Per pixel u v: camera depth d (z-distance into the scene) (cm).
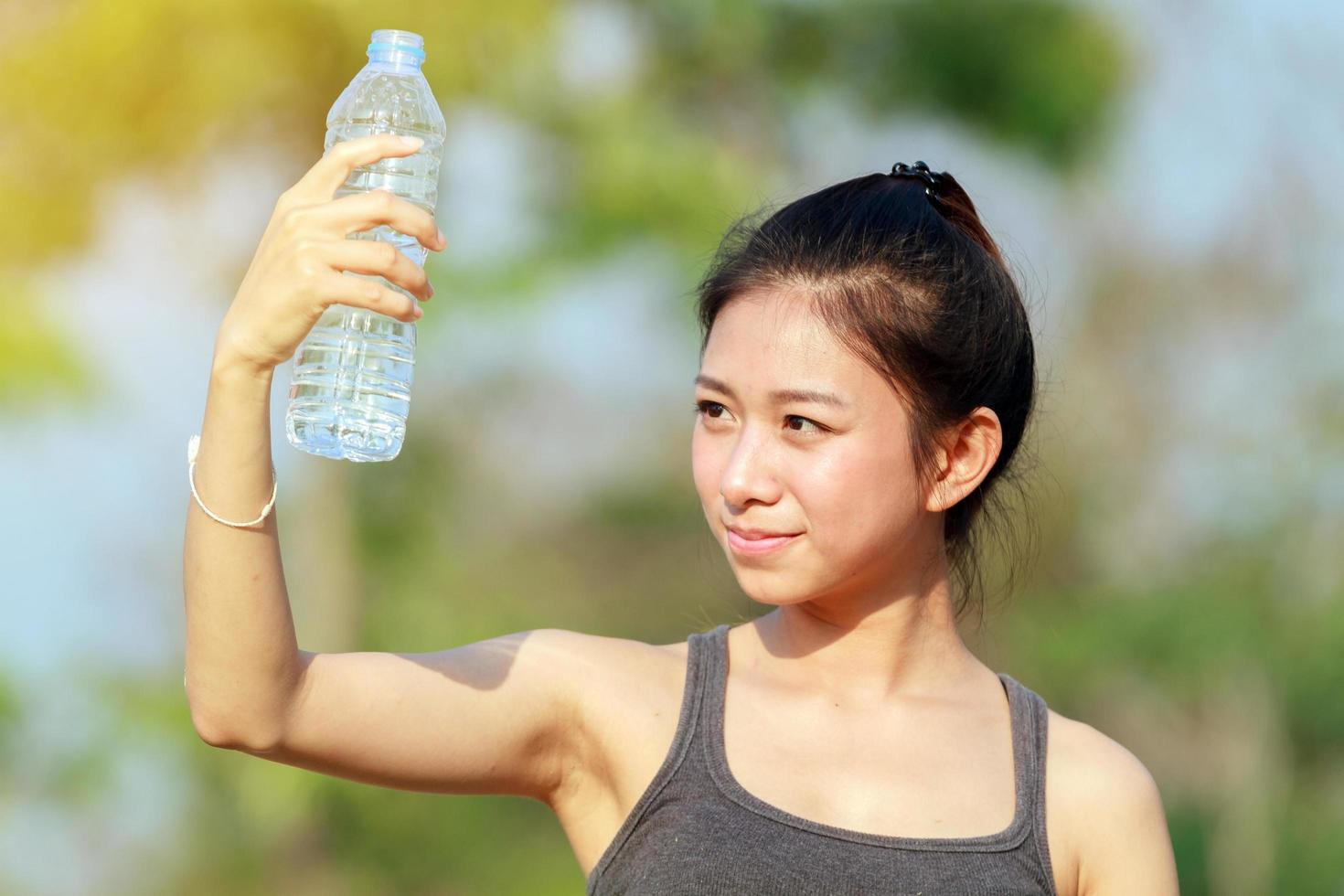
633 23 1121
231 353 194
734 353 230
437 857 1011
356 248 192
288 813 952
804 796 229
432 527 1138
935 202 255
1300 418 1480
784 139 1171
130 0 929
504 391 1186
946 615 250
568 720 237
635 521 1366
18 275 1019
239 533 200
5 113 976
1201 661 1336
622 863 228
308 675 212
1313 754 1356
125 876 977
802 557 228
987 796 233
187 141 984
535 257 1034
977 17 1132
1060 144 1207
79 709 993
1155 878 237
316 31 949
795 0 1139
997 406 248
